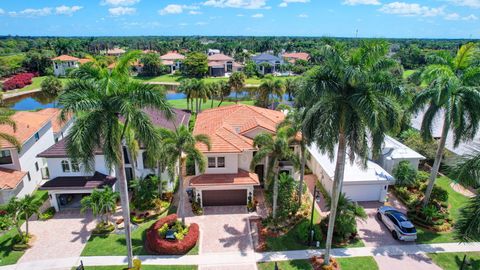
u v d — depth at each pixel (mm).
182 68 115188
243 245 22875
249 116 34938
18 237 23016
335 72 17016
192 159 25422
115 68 17562
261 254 21906
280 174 27922
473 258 21469
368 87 16594
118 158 17188
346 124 17016
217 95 67062
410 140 36406
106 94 16391
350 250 22312
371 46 16969
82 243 23094
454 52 29484
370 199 29219
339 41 17281
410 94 19281
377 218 26312
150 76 108875
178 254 21859
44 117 35969
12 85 84625
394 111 16406
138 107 17312
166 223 24125
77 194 29734
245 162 29406
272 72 117125
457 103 22672
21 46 171000
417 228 25047
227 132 30172
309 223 23797
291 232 24281
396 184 30797
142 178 28922
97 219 26031
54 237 23781
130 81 17453
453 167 17688
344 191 28734
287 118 25062
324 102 17219
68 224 25516
